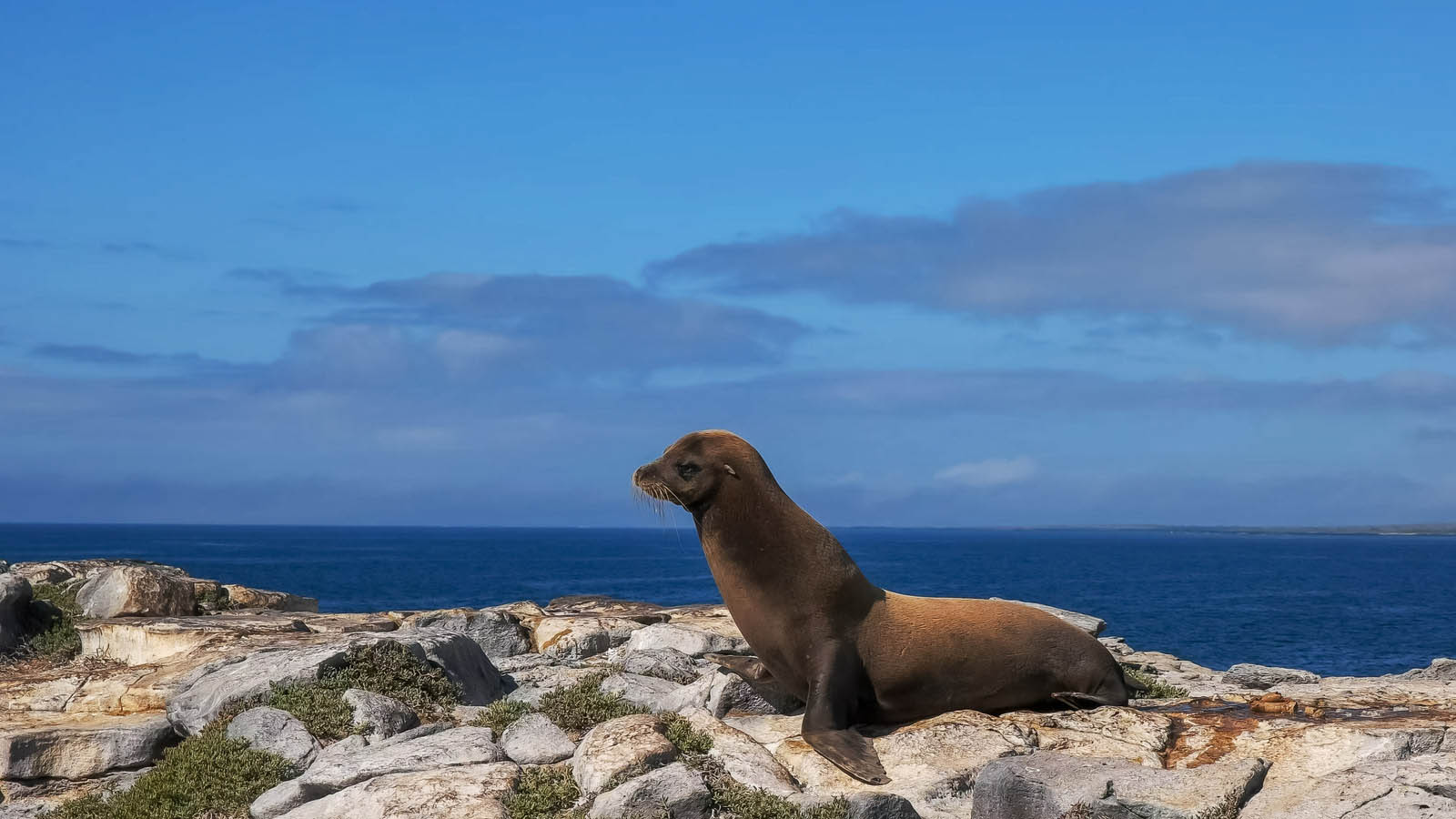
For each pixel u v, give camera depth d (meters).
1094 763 7.96
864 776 8.44
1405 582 99.56
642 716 9.12
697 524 9.97
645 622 15.83
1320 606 67.94
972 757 8.63
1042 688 9.84
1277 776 8.20
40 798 9.90
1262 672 13.62
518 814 7.90
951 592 80.69
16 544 180.25
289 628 14.39
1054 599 73.69
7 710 11.88
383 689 10.73
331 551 164.75
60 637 14.92
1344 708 9.55
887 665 9.60
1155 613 61.59
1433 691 10.87
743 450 9.76
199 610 16.91
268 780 9.16
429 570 107.94
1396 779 7.52
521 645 15.00
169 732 10.59
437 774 8.29
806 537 9.66
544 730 9.27
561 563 127.81
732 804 7.96
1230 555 192.75
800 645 9.61
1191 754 8.70
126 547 173.25
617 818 7.70
